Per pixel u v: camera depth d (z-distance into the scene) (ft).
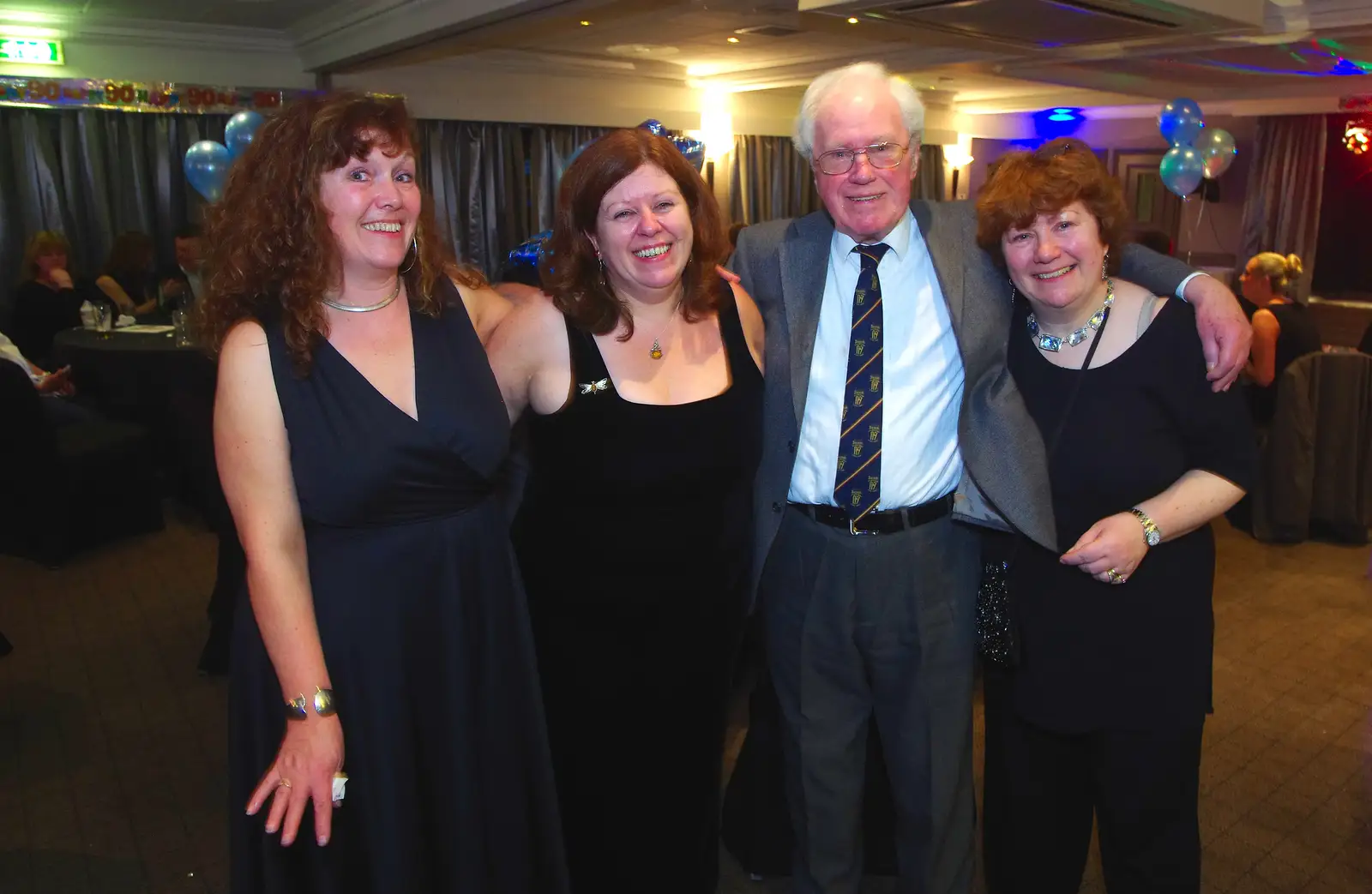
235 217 4.52
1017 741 5.85
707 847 6.68
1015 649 5.58
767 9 18.81
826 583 5.84
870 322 5.69
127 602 13.41
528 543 5.93
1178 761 5.36
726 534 5.97
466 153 26.43
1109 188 4.99
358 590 4.76
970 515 5.59
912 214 5.79
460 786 5.09
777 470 5.89
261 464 4.56
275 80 23.35
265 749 4.83
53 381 14.49
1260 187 32.48
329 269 4.58
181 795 8.77
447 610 4.99
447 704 5.04
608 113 28.40
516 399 5.58
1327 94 29.66
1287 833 8.03
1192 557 5.27
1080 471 5.24
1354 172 31.86
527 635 5.46
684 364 5.69
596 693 5.99
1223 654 11.47
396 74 24.57
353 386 4.67
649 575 5.77
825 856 6.33
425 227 5.00
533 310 5.50
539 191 27.86
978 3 14.52
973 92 34.91
